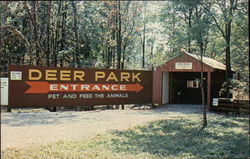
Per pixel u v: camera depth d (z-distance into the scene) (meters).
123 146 7.26
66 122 11.11
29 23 14.29
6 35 13.72
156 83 17.78
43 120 11.46
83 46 20.39
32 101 14.26
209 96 15.58
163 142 7.80
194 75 19.75
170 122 11.34
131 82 16.83
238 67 13.63
